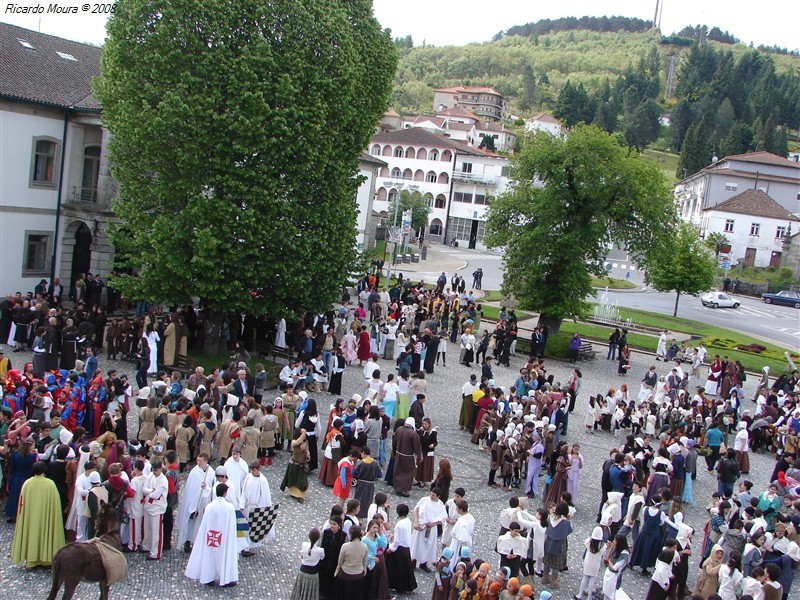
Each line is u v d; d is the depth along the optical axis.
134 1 24.88
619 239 41.12
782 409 29.80
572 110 177.88
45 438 14.54
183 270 24.86
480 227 101.12
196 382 19.59
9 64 35.47
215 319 27.72
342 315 33.75
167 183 25.33
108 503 12.50
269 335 30.91
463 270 72.50
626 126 180.12
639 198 38.91
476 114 179.00
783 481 20.27
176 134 24.42
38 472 12.73
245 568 13.91
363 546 12.46
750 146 150.25
